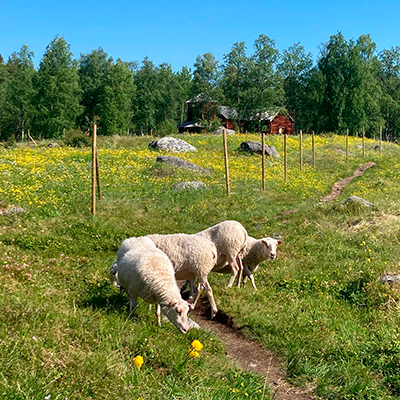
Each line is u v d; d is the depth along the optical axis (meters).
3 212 11.49
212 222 13.03
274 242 8.45
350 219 12.62
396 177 22.23
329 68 71.12
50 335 4.54
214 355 5.37
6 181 15.23
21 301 5.09
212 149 30.14
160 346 4.99
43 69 63.91
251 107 67.31
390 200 14.84
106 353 4.48
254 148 28.00
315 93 70.75
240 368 5.23
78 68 83.12
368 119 72.12
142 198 14.98
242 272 8.40
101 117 68.25
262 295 7.53
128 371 4.34
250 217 13.86
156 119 83.12
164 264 5.91
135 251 6.24
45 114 62.28
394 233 11.04
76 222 11.29
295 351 5.64
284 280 8.34
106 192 15.26
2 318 4.63
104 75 76.81
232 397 4.30
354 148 38.69
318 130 74.38
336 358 5.54
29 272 7.05
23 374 3.82
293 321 6.45
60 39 65.12
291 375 5.26
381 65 85.00
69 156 22.98
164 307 5.53
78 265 8.41
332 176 23.72
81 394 3.86
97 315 5.54
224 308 7.00
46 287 6.41
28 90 64.88
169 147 28.27
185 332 5.40
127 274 5.91
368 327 6.46
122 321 5.46
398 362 5.27
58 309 5.30
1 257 7.72
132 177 18.45
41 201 12.97
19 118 68.69
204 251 6.85
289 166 25.20
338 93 69.38
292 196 17.36
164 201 14.73
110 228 11.19
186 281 8.08
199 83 68.12
